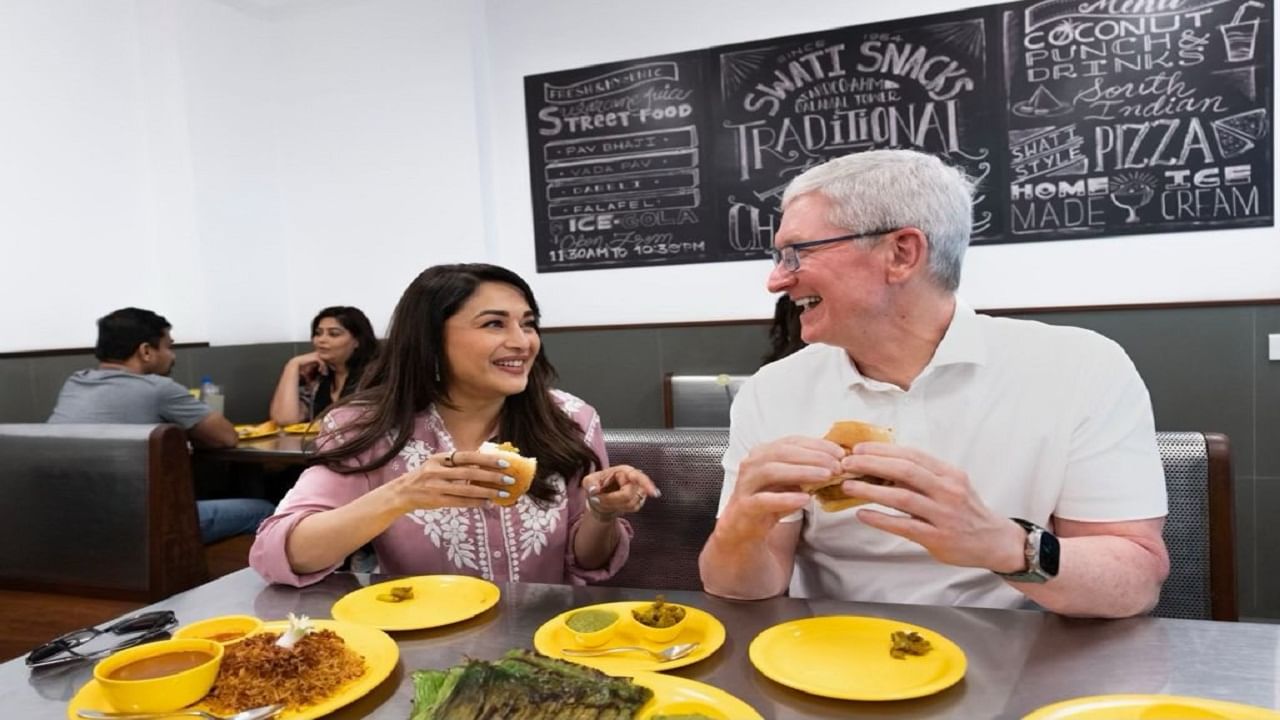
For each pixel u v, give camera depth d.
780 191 3.88
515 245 4.39
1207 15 3.20
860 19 3.67
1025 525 1.00
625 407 4.16
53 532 2.57
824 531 1.36
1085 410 1.23
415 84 4.38
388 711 0.86
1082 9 3.34
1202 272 3.31
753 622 1.06
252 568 1.40
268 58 4.62
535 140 4.27
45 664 1.00
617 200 4.16
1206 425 3.28
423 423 1.59
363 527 1.24
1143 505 1.19
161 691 0.83
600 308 4.25
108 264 3.86
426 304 1.53
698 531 1.77
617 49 4.09
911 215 1.16
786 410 1.43
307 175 4.64
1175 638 0.94
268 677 0.88
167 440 2.42
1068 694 0.82
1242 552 3.25
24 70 3.48
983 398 1.28
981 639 0.96
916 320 1.25
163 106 4.10
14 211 3.43
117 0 3.94
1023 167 3.49
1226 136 3.22
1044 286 3.51
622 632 1.04
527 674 0.82
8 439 2.63
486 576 1.53
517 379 1.53
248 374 4.40
